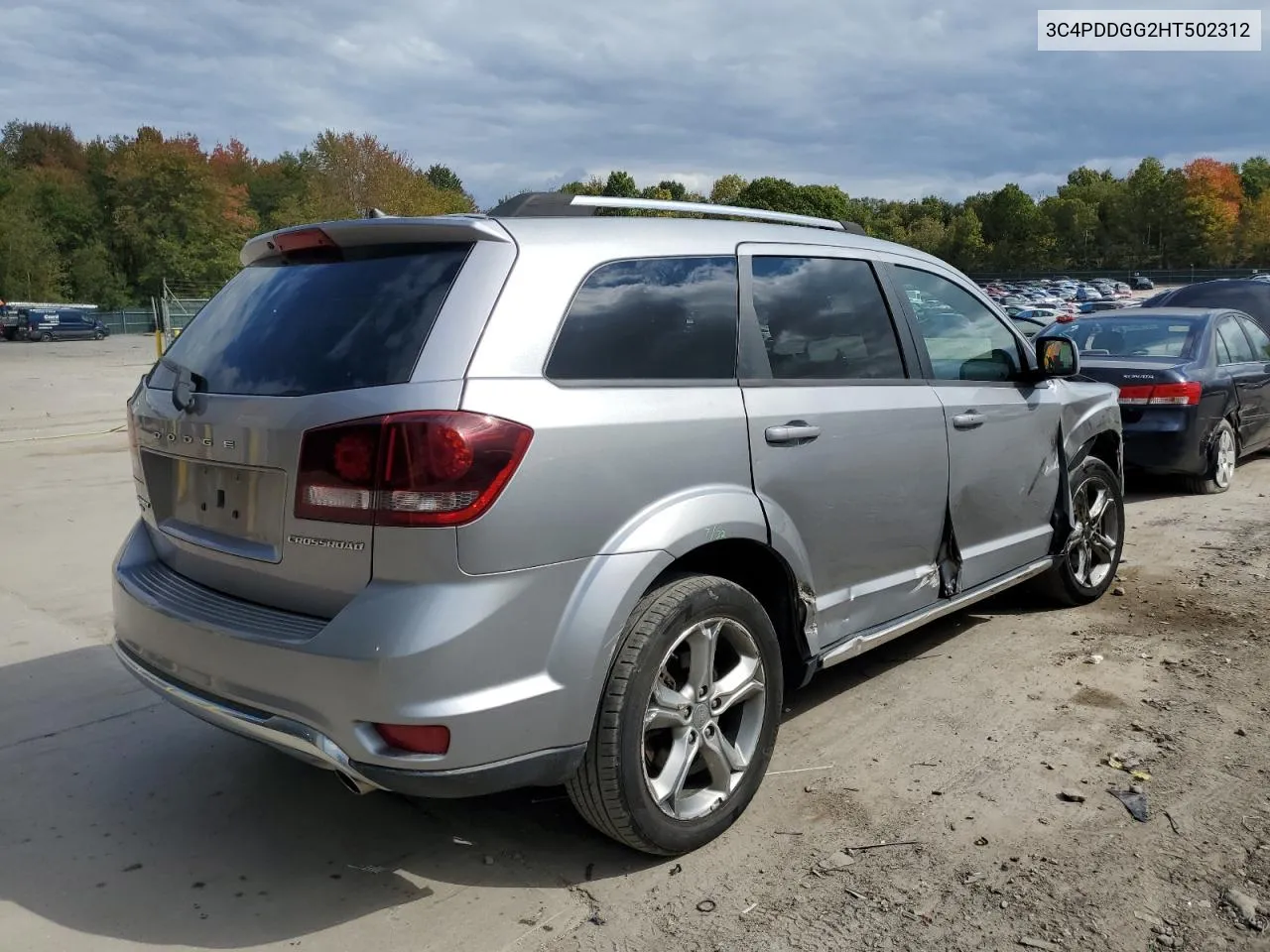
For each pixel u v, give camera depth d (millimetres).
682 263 3168
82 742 3877
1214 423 8555
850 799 3371
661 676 2902
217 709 2703
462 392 2500
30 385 22422
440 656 2424
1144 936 2617
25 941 2645
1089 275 105188
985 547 4418
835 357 3639
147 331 69812
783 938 2633
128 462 10867
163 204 83000
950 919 2699
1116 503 5594
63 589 5875
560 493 2609
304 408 2596
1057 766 3592
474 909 2793
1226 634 4996
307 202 73688
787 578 3340
